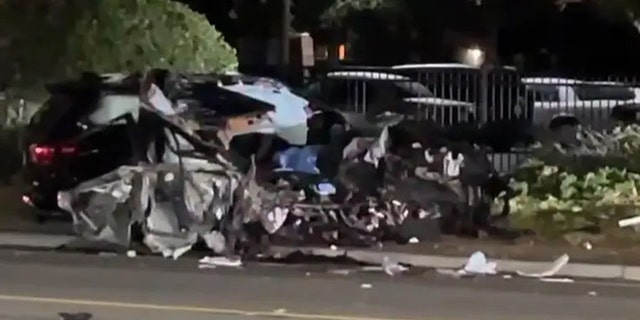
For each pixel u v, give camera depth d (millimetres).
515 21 60812
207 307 17141
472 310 17359
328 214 23125
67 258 22359
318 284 19828
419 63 60125
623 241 23828
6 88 32312
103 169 24516
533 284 20312
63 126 25234
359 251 22656
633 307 17906
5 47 32344
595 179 28359
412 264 22219
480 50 61781
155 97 24031
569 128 34344
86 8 32219
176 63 32812
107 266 21453
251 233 22844
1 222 24984
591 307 17859
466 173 24750
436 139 26359
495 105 36250
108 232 23016
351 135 24219
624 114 36031
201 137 23438
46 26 32156
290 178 23500
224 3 59219
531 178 28469
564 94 36438
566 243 23641
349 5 62375
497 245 23438
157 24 32781
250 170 23016
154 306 17141
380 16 63656
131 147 24172
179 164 22891
